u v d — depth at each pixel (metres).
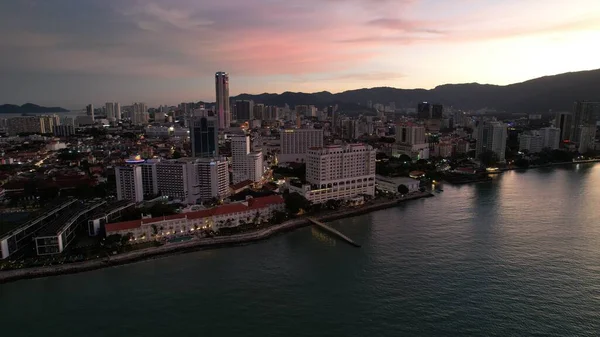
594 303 179.00
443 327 162.50
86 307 180.12
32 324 167.50
